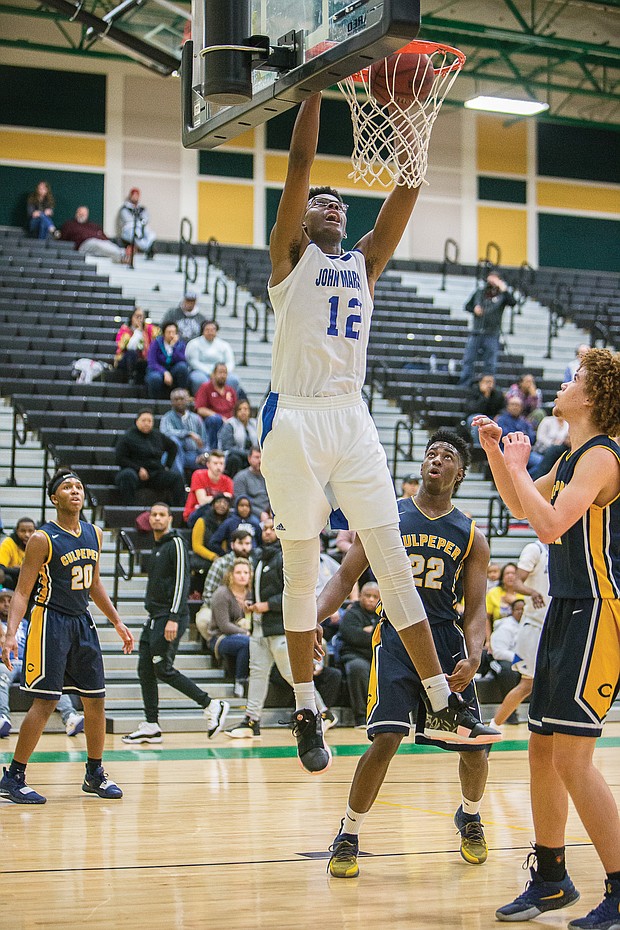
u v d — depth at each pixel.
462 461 4.52
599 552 3.56
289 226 3.48
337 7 3.07
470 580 4.47
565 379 13.60
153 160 20.25
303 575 3.69
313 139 3.41
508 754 8.07
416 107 3.60
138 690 9.28
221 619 9.48
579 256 22.94
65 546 5.88
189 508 10.74
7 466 11.41
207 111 3.70
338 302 3.56
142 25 11.66
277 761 7.47
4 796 5.81
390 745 4.18
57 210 19.61
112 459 11.66
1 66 19.33
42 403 12.42
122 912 3.66
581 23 18.59
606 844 3.49
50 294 14.98
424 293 18.42
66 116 19.73
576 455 3.66
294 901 3.84
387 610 3.72
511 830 5.20
